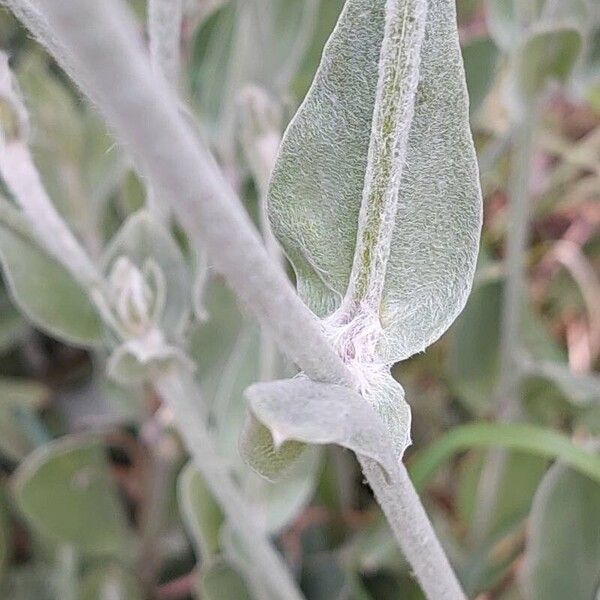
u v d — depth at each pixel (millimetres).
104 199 145
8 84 98
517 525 152
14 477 169
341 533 163
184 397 110
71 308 119
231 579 137
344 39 71
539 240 214
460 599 76
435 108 71
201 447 112
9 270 116
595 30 136
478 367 166
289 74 135
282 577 121
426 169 72
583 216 212
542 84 131
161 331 109
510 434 131
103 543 158
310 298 76
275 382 57
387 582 152
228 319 149
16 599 157
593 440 152
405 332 73
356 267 72
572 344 200
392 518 69
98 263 139
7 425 171
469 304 162
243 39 135
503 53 140
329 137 73
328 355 57
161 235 109
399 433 68
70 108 146
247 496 133
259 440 58
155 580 163
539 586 132
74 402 180
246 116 116
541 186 211
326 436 53
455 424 179
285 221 75
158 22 91
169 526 164
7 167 101
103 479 156
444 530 154
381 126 70
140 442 175
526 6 133
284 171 74
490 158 165
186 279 110
